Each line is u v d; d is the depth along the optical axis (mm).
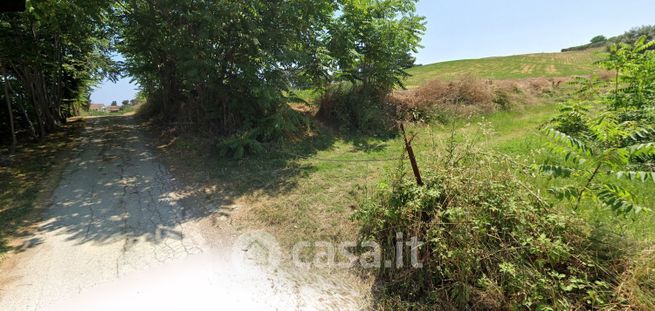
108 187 6098
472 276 2598
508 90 14406
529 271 2389
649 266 2225
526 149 6035
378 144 9125
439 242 2805
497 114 12172
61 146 9430
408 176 3654
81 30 8844
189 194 5703
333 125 10727
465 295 2502
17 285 3209
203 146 8602
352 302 2855
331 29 9977
